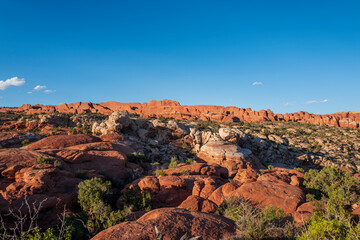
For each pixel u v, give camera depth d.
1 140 39.28
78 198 16.77
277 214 13.03
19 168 19.47
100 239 6.34
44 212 15.49
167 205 19.70
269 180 20.44
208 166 29.42
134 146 48.44
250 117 132.38
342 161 59.69
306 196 16.48
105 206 14.26
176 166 32.84
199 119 125.25
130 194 17.75
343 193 14.74
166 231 6.79
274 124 112.25
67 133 54.22
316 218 9.34
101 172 26.31
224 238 7.08
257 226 7.59
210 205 15.52
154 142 58.22
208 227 7.49
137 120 62.66
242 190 17.17
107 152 31.95
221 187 19.47
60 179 19.75
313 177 20.38
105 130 54.06
